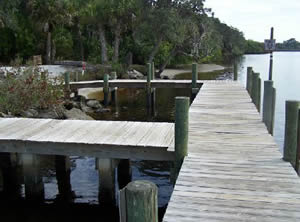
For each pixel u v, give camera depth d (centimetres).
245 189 411
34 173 607
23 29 2806
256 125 694
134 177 745
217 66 4353
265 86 771
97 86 1489
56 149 584
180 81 1442
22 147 593
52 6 2517
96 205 614
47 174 738
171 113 1444
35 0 2517
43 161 796
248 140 593
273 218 346
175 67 3859
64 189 675
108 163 581
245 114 795
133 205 209
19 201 638
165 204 621
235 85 1329
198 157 512
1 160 680
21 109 1020
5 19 2723
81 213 594
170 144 555
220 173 457
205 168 473
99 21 2717
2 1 2705
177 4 2756
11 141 592
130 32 3136
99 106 1473
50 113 1087
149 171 778
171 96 1883
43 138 597
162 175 756
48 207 615
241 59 6181
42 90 1085
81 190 671
